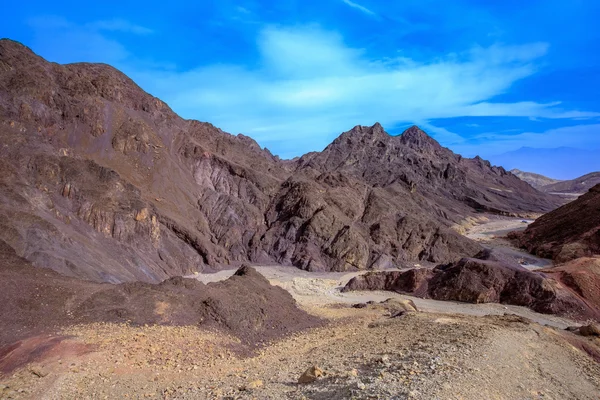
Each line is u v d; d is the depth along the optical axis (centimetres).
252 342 2831
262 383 1783
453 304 5328
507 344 2103
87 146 7438
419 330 2662
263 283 3900
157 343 2392
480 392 1436
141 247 6016
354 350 2305
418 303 5328
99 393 1791
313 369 1719
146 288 3044
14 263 3400
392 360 1841
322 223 8275
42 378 1881
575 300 5091
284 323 3312
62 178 5847
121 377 1955
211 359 2319
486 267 5603
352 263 7744
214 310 2980
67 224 5212
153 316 2769
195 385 1877
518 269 5581
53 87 7281
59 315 2577
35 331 2361
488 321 2939
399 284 6147
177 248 6719
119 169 7556
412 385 1395
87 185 6012
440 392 1331
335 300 5503
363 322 3500
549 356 2183
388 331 2825
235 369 2184
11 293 2588
